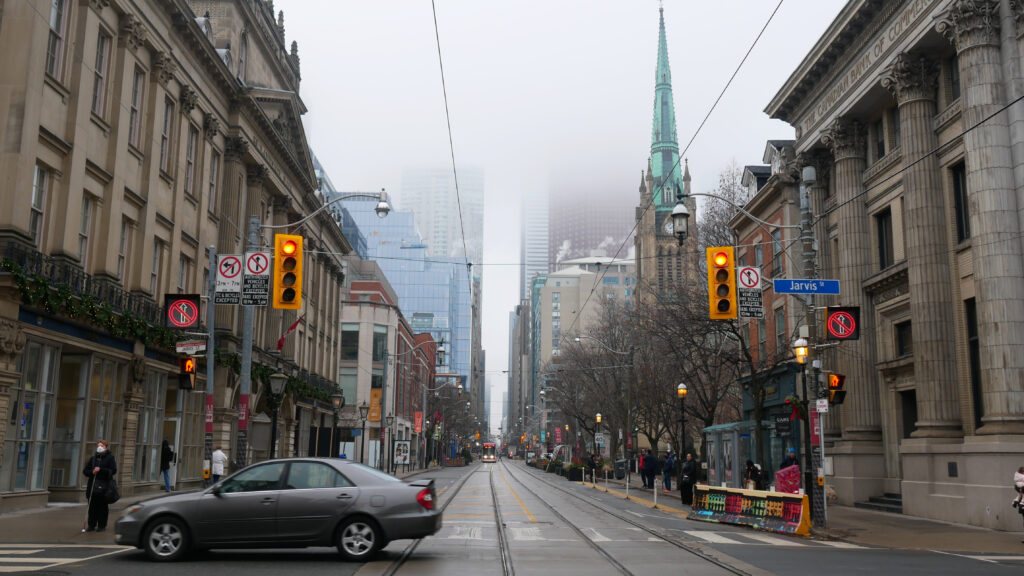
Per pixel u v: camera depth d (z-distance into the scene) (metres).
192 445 33.47
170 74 30.09
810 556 14.62
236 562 12.36
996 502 21.34
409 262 185.62
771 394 38.91
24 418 21.50
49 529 16.70
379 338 82.06
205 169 34.59
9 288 19.61
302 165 48.28
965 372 24.89
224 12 38.62
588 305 165.88
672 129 162.00
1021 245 22.62
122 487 26.47
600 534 17.91
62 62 23.31
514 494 35.47
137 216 28.09
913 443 25.80
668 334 36.97
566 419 87.31
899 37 27.27
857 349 31.23
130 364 26.94
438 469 87.88
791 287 20.45
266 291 21.14
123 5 26.23
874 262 31.19
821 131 33.91
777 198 39.75
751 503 21.16
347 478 12.84
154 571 11.30
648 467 42.56
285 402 45.41
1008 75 23.27
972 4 23.59
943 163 26.23
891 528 21.45
